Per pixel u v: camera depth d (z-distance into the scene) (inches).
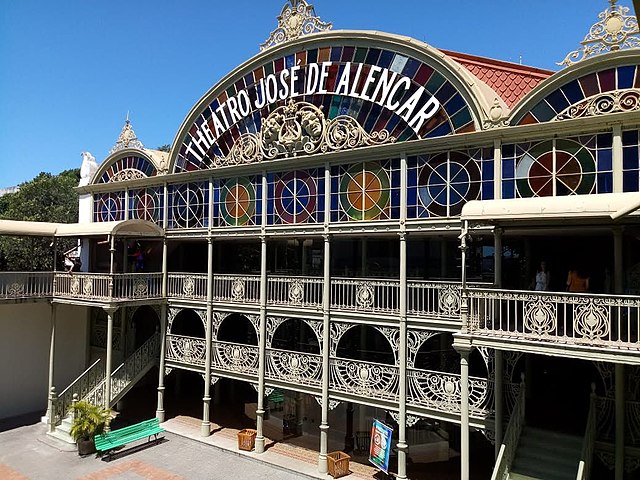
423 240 756.0
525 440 525.7
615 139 507.2
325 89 705.0
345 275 819.4
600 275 637.9
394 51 648.4
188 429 845.2
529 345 458.9
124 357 959.0
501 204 482.3
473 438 750.5
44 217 1636.3
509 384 563.2
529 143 556.7
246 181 786.8
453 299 585.6
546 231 559.2
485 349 560.7
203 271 1007.0
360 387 649.6
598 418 521.7
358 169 673.6
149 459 730.8
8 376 922.1
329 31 692.1
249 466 705.0
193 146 860.6
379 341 793.6
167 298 876.0
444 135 606.9
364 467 691.4
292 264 892.0
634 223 498.6
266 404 900.6
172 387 1102.4
